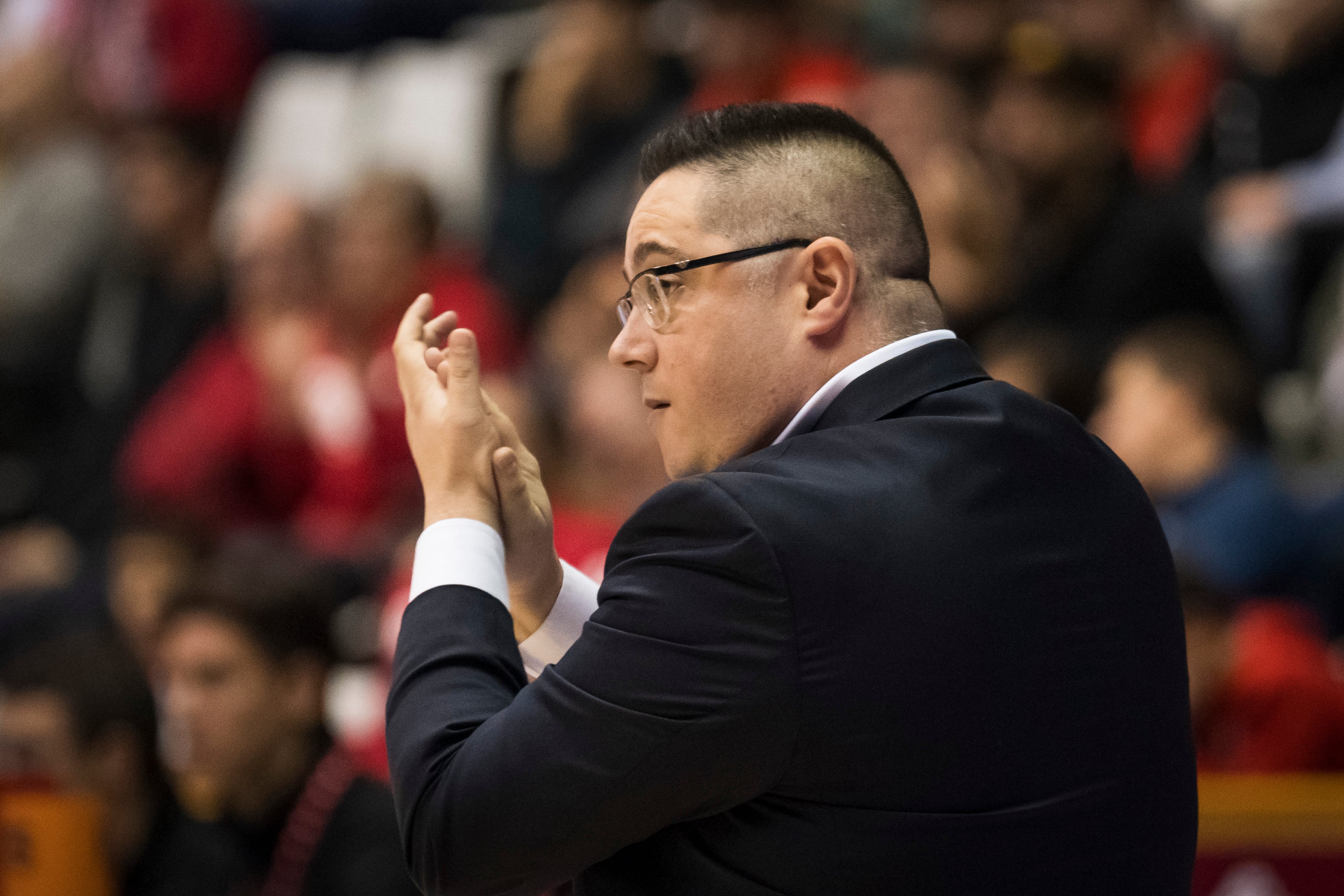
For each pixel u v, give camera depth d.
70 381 22.33
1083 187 18.17
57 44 25.12
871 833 5.07
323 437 18.45
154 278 22.50
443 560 5.70
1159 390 15.28
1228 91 19.97
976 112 19.83
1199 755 12.94
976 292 16.61
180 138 22.62
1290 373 18.38
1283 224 18.44
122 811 10.77
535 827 5.07
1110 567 5.50
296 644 10.17
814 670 5.04
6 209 22.92
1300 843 10.28
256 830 10.17
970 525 5.27
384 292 19.11
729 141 5.84
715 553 5.12
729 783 5.08
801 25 21.61
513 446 6.11
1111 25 20.03
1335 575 14.95
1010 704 5.18
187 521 15.81
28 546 19.67
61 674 10.79
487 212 22.88
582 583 6.36
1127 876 5.30
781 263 5.70
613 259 19.83
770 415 5.74
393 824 9.95
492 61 24.41
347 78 25.53
